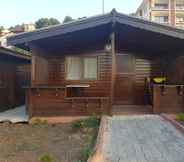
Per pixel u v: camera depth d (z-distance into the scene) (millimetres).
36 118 9820
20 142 7406
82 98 9930
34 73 10266
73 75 12336
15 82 14664
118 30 10594
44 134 8281
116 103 12719
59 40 10945
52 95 9922
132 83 12820
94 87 12328
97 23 9672
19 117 10477
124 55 12781
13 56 13141
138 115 9961
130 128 8023
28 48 11555
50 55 12273
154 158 5426
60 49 12297
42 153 6340
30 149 6723
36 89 9875
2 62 12609
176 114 10070
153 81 12055
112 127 8156
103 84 12336
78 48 12344
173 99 10227
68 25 9719
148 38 11328
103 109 9914
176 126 8055
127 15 9648
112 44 10281
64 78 12281
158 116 9727
